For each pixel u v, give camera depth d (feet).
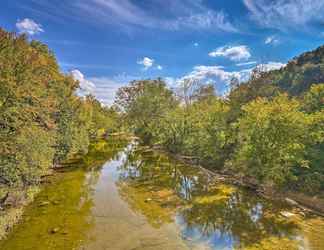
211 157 122.42
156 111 209.46
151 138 208.54
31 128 73.72
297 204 70.74
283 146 75.31
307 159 77.30
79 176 101.40
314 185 73.36
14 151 64.23
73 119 130.31
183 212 66.74
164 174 107.96
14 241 50.29
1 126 66.64
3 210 61.72
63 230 55.21
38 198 75.00
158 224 59.47
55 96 109.19
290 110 77.77
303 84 189.98
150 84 227.61
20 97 70.85
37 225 57.41
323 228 56.44
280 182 79.20
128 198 77.30
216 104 132.05
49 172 101.60
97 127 258.16
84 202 72.74
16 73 73.36
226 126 115.65
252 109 87.35
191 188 87.40
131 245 49.85
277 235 53.52
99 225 58.34
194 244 50.47
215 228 57.36
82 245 49.29
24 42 85.15
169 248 48.91
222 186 88.69
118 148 191.52
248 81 149.38
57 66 144.15
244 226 58.18
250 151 82.99
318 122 74.38
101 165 126.31
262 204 71.61
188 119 149.79
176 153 156.97
